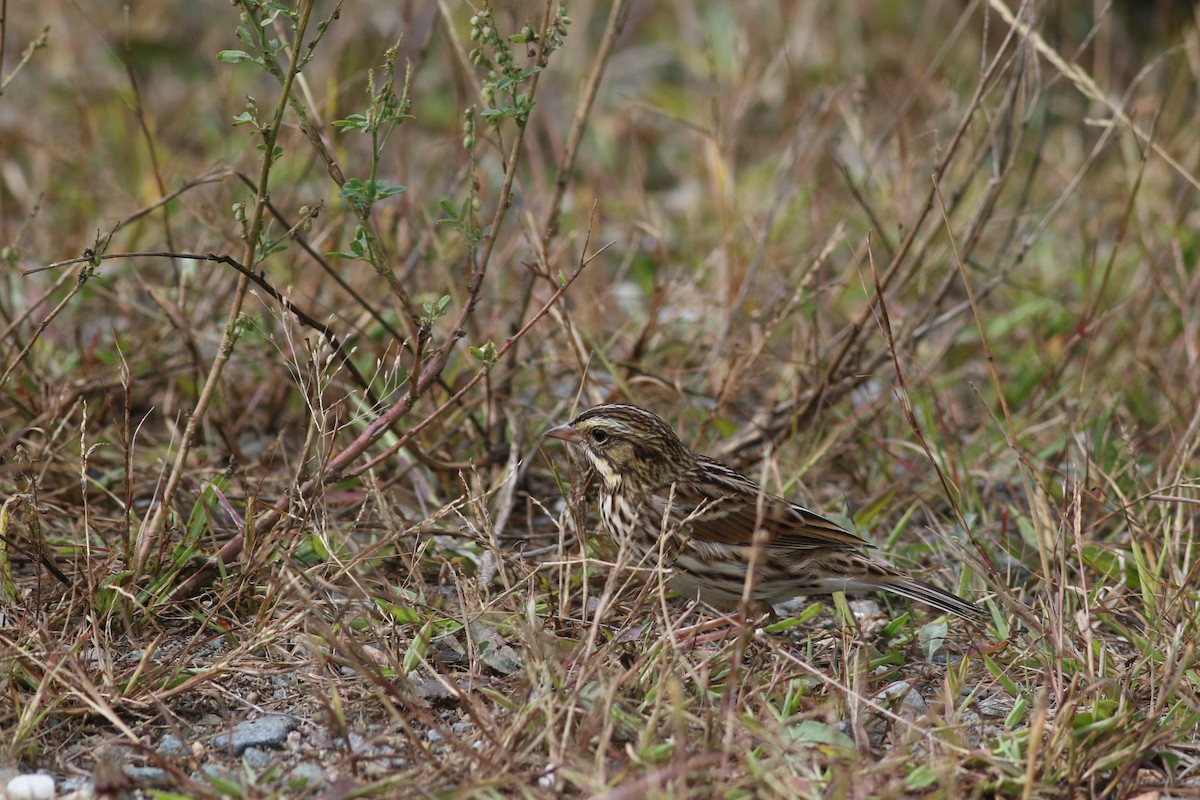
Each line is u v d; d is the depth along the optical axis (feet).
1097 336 46.39
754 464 40.19
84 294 45.98
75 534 33.94
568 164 38.78
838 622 32.19
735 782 24.45
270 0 30.01
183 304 40.65
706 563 33.04
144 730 26.91
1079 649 31.07
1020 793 25.23
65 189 53.11
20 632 28.63
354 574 32.17
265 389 42.50
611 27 38.19
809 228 52.49
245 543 30.91
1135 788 25.99
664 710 26.45
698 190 57.06
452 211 30.91
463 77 46.09
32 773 25.48
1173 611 31.35
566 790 24.86
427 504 37.40
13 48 63.93
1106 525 37.32
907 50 65.72
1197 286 45.96
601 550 34.50
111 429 39.29
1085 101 61.93
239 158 52.90
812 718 27.53
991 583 31.91
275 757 26.30
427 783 24.86
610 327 47.42
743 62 58.44
